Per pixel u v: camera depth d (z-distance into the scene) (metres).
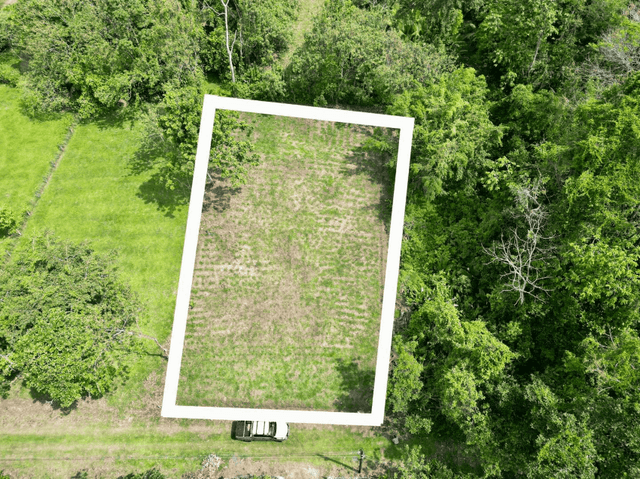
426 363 20.42
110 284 19.69
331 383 23.69
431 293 21.52
